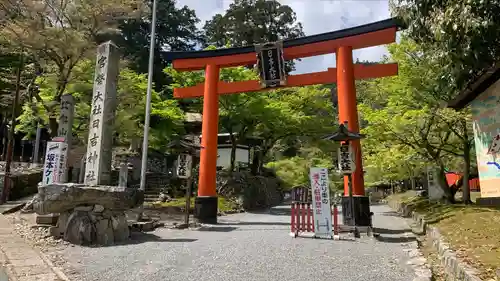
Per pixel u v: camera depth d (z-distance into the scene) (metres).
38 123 20.47
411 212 17.50
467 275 5.11
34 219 11.66
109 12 14.89
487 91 9.98
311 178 10.24
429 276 5.68
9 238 8.24
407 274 5.88
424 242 9.66
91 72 16.44
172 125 21.73
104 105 9.34
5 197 16.67
